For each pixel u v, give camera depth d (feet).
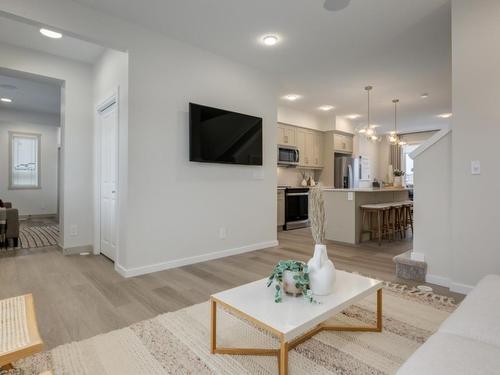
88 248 13.42
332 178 24.26
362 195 15.75
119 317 6.85
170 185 10.81
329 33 10.62
